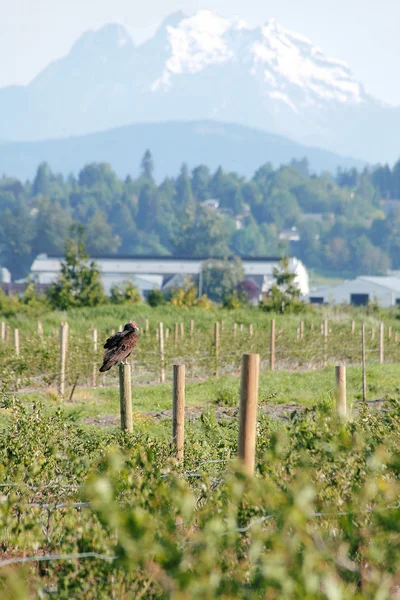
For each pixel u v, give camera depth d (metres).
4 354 62.81
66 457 25.22
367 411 30.75
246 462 22.11
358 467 20.19
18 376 59.44
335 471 20.06
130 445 28.28
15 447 27.20
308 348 86.88
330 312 140.25
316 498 18.33
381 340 87.19
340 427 21.67
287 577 12.69
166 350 75.31
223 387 61.84
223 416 50.03
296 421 23.44
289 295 141.00
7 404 34.38
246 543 16.92
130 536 13.88
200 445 30.31
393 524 14.76
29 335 80.00
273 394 45.88
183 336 83.25
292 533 16.27
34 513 19.27
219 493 18.36
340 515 16.64
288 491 18.27
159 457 26.80
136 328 37.38
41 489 23.61
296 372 74.88
